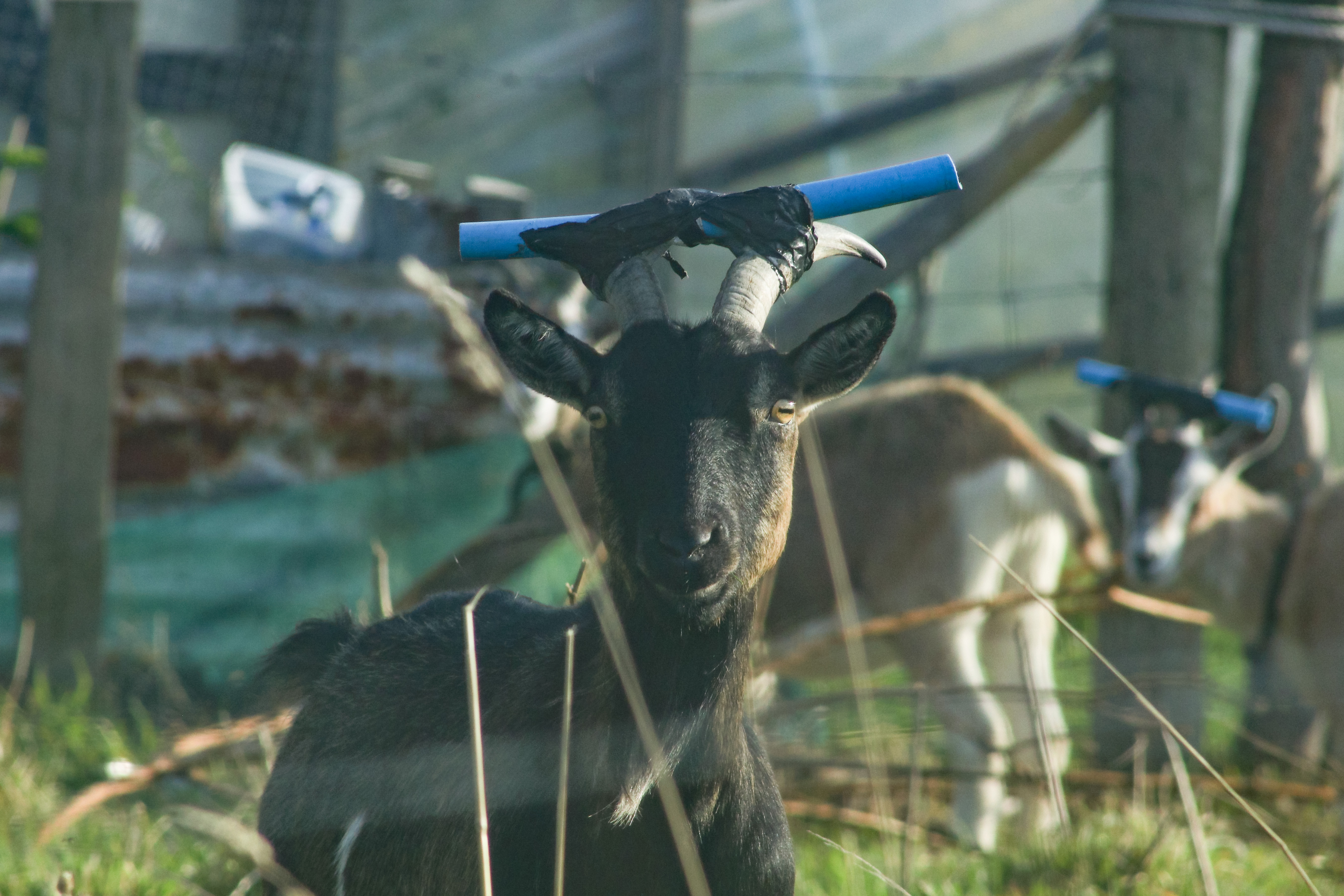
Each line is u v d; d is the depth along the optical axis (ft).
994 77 125.29
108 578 81.71
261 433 84.53
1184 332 79.61
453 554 83.87
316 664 43.39
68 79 77.46
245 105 122.83
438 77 127.24
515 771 32.78
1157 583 75.51
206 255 92.17
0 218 86.48
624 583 32.22
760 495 31.50
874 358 33.58
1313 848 59.41
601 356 33.12
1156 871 51.88
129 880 47.37
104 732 67.15
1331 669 74.74
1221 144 80.23
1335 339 123.75
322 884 38.17
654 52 132.05
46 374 77.77
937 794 69.00
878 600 73.87
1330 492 78.13
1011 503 73.92
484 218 95.04
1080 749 72.54
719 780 31.76
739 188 134.82
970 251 133.18
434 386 86.53
